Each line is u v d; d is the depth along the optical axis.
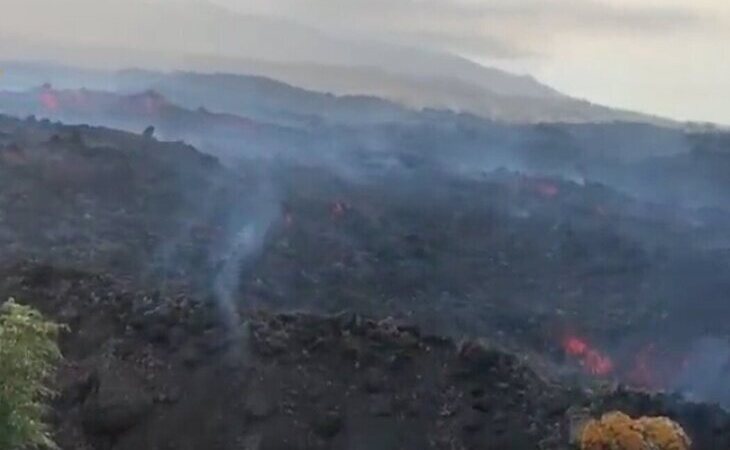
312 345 16.47
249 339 16.30
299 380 15.80
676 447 15.19
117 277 20.20
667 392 21.06
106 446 14.92
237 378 15.62
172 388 15.50
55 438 14.72
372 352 16.53
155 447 14.92
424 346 16.94
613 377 22.91
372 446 15.24
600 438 15.14
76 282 17.73
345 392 15.82
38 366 10.09
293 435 15.09
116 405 15.09
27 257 21.70
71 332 16.27
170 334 16.23
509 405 16.20
